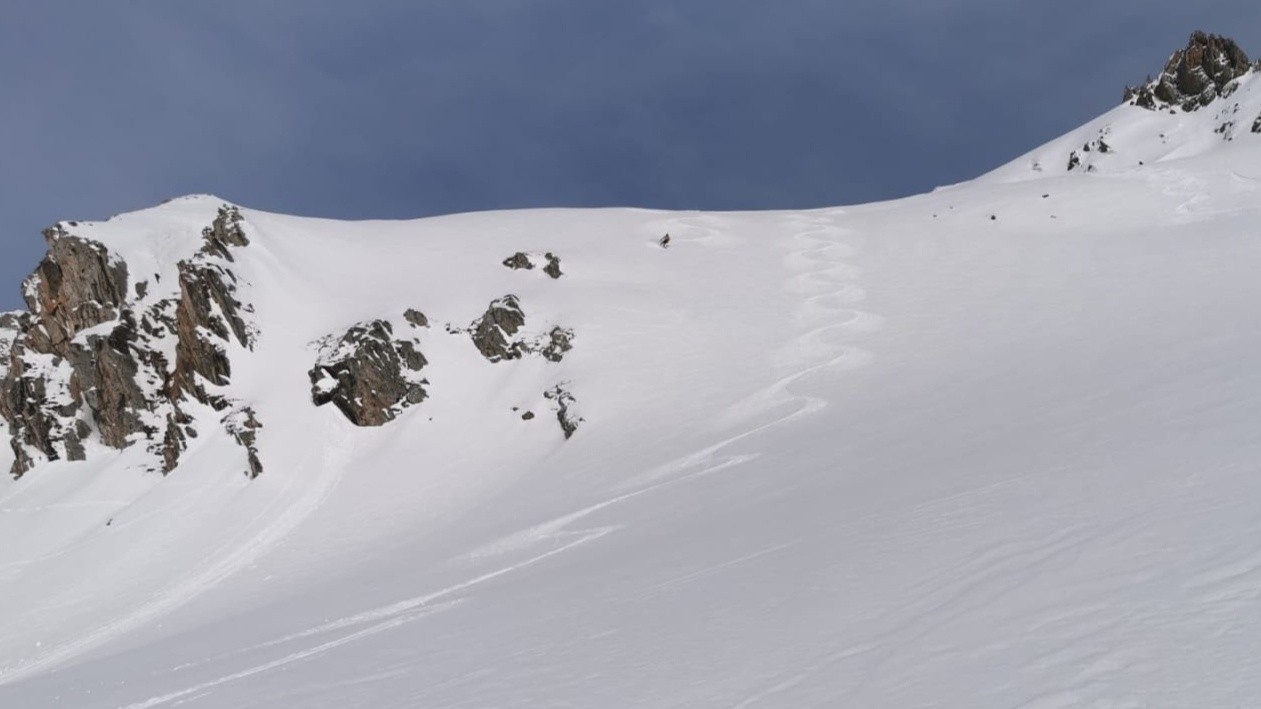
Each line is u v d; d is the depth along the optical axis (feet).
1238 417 49.19
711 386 169.48
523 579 84.94
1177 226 201.57
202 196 258.37
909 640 28.68
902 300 192.44
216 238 224.94
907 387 132.05
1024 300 170.91
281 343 204.95
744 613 40.88
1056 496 43.27
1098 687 20.04
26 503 180.65
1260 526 27.68
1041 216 232.73
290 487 169.27
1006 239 223.10
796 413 137.80
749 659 33.17
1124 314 139.64
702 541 69.26
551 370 195.31
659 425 158.10
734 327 197.36
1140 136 391.65
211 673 72.90
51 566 155.02
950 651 26.18
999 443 70.85
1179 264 166.81
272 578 138.00
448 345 207.51
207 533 156.97
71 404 198.49
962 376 127.75
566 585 68.95
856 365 157.48
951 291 191.31
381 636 72.23
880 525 50.98
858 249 240.53
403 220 295.48
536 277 234.58
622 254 249.75
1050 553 32.96
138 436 191.31
